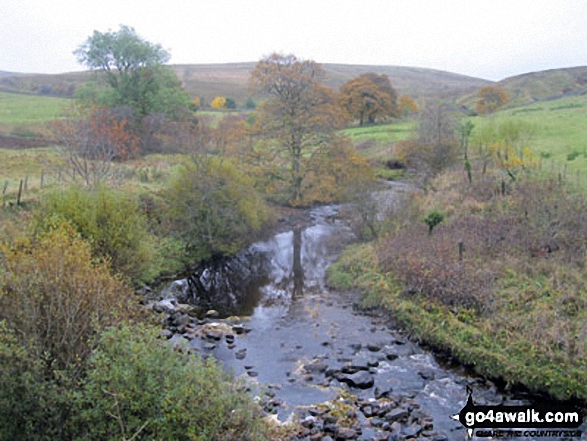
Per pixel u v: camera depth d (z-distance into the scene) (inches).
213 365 322.7
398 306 654.5
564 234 756.0
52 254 349.7
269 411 432.1
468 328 559.8
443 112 1560.0
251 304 754.2
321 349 578.9
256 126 1355.8
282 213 1322.6
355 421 423.5
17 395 276.4
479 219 876.6
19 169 1223.5
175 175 1192.8
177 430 271.9
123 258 676.1
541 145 1438.2
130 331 315.3
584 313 550.6
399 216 959.0
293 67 1355.8
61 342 311.1
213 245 956.6
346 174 1315.2
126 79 1905.8
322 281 859.4
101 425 267.7
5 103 2472.9
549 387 464.8
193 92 3946.9
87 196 673.0
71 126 1210.0
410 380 503.8
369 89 2709.2
